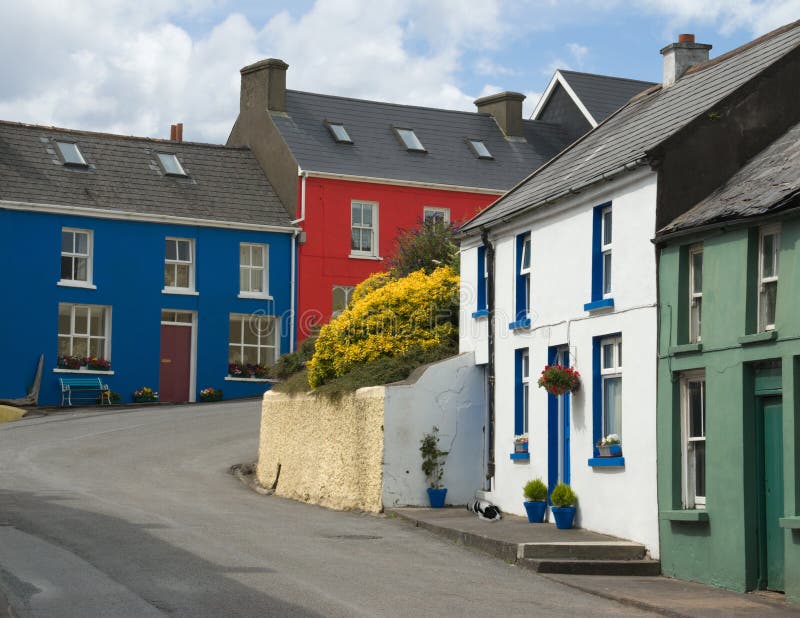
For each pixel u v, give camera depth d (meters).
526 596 13.05
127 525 16.67
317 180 39.22
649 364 15.73
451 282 22.89
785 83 16.52
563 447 18.36
